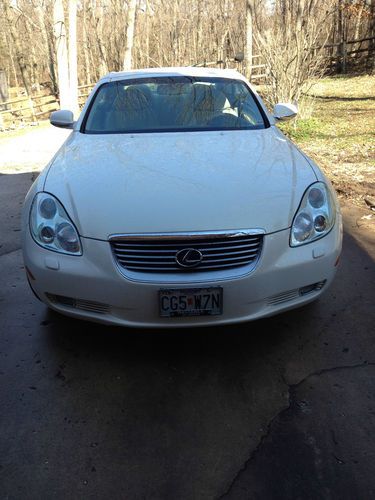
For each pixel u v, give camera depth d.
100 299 2.42
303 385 2.47
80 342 2.86
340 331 2.92
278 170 2.75
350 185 5.70
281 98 9.02
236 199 2.47
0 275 3.78
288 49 8.95
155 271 2.37
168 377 2.55
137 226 2.36
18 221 5.08
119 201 2.48
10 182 6.88
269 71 9.21
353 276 3.58
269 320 3.04
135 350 2.78
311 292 2.63
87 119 3.68
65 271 2.43
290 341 2.83
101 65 25.86
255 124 3.60
